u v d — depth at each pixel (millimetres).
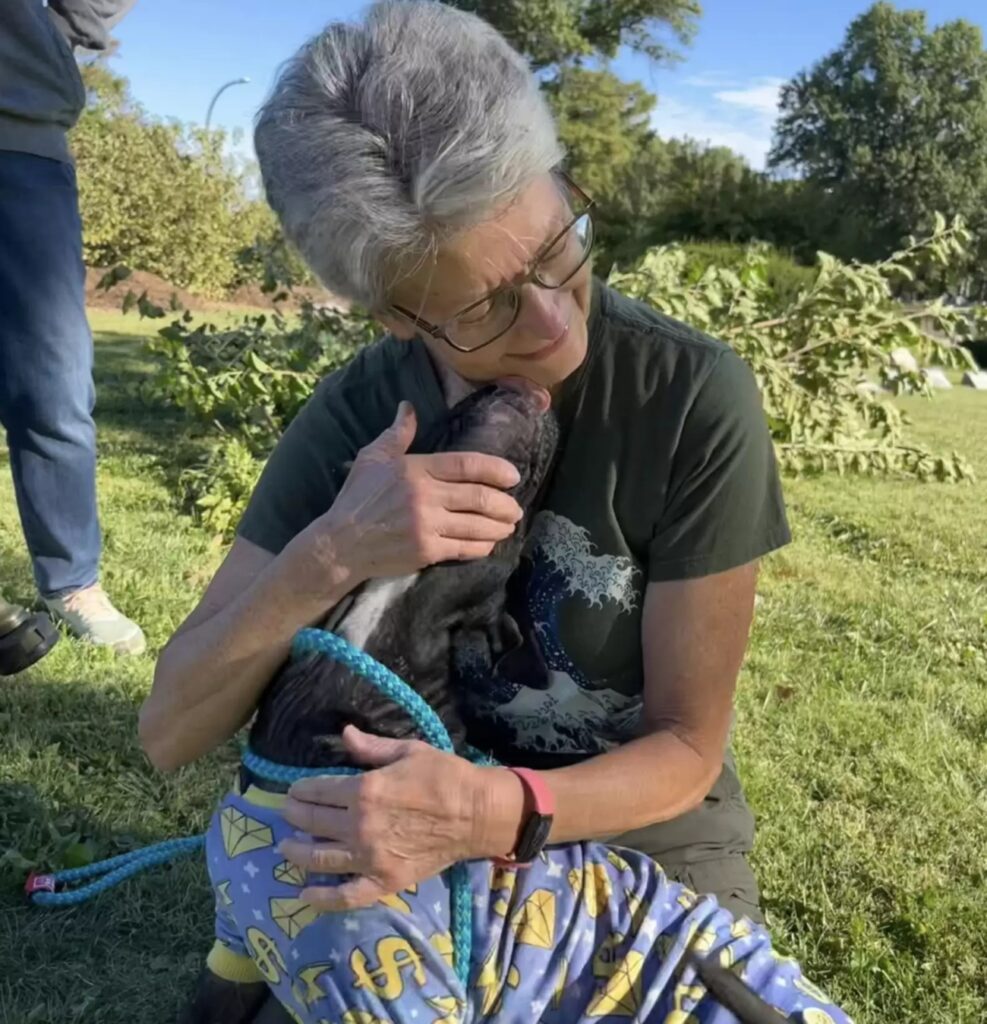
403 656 1728
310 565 1669
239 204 21672
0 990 2480
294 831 1687
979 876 3072
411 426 1714
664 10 34125
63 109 3969
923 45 58906
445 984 1648
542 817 1623
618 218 31031
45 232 3918
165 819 3137
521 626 1897
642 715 1899
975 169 57406
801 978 1734
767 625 4996
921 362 9547
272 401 6941
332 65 1643
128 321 17031
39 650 3654
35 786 3195
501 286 1653
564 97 34062
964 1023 2533
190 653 1805
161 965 2576
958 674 4562
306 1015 1662
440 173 1540
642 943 1718
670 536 1821
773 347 7219
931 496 7812
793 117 62125
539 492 1855
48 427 4031
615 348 1821
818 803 3426
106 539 5473
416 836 1590
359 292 1719
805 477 8133
